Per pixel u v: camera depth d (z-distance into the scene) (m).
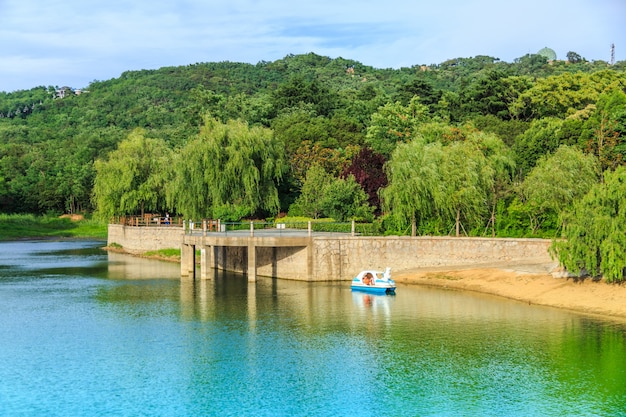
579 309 57.66
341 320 55.62
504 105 142.88
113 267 94.69
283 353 46.34
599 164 83.44
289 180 110.38
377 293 67.31
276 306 61.75
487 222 81.88
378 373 42.03
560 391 38.66
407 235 80.00
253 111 163.25
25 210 182.62
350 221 88.06
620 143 90.44
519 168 100.12
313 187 99.75
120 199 117.50
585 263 58.88
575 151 81.00
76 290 72.12
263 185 102.69
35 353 46.47
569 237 59.31
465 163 79.19
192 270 83.25
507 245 72.31
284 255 78.75
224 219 96.12
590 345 47.06
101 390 39.22
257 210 102.81
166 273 87.00
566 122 104.00
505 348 46.69
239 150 99.69
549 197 76.31
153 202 118.19
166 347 47.94
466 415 35.53
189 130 160.75
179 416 35.53
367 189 95.56
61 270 91.06
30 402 37.44
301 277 76.31
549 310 58.16
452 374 41.72
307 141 120.38
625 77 138.62
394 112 124.75
